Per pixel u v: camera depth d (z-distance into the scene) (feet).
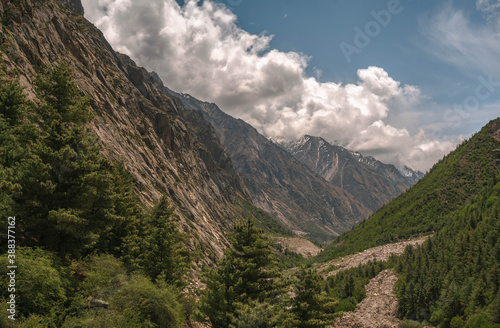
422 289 238.27
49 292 75.36
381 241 561.02
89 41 626.64
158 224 148.66
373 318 242.17
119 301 91.09
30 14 349.00
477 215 345.10
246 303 105.81
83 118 111.24
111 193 109.70
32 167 90.02
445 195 592.60
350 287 302.04
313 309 112.16
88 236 101.40
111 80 556.51
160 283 114.21
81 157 99.81
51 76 107.55
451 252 292.20
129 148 434.71
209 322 121.49
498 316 171.94
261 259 117.39
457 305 209.67
